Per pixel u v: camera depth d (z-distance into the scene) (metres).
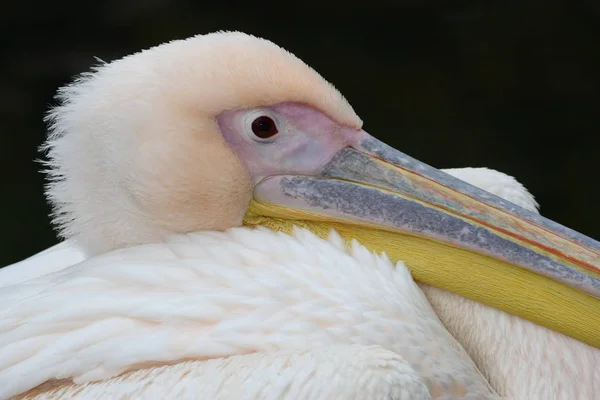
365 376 2.09
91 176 2.17
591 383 2.17
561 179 3.02
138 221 2.17
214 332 2.12
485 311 2.18
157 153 2.16
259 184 2.19
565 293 2.17
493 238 2.17
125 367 2.12
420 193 2.18
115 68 2.18
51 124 2.19
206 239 2.17
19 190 2.98
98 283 2.15
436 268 2.18
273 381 2.09
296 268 2.15
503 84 3.24
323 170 2.19
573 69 3.25
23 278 2.28
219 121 2.17
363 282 2.15
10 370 2.12
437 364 2.14
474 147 3.08
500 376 2.17
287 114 2.18
